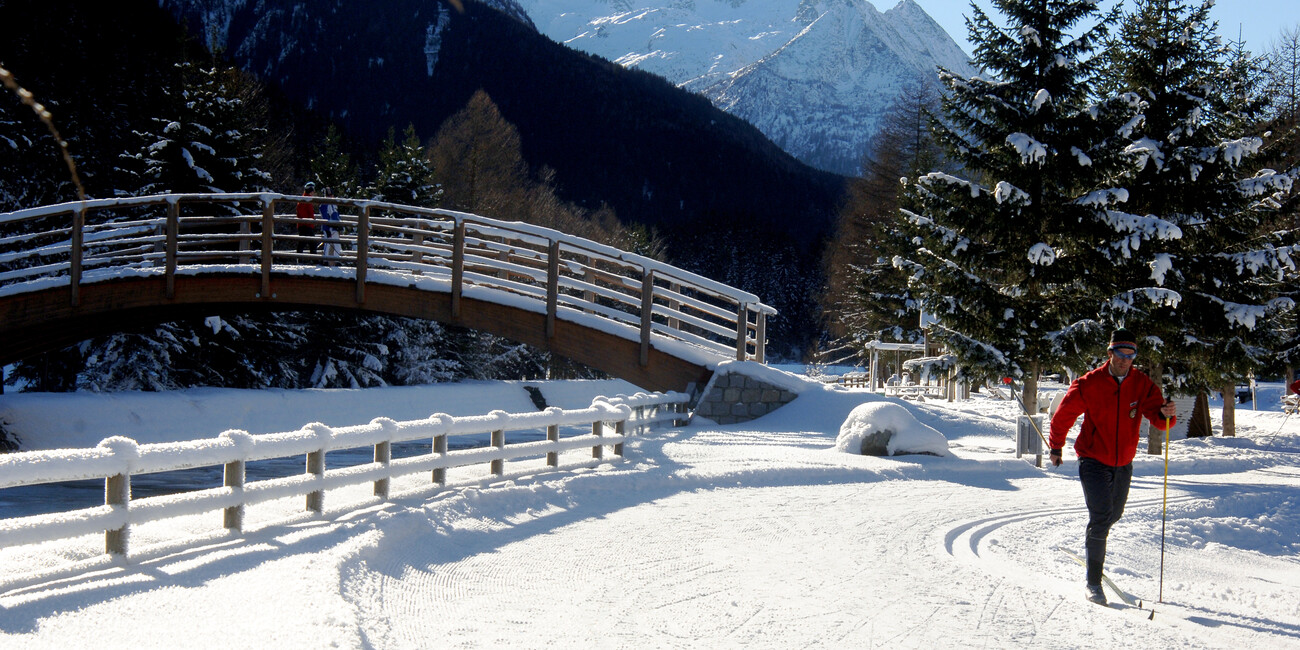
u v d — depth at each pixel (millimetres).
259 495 6789
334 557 6117
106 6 37906
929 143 46438
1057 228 18047
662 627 5543
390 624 5215
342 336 34938
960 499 11500
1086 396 7250
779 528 9086
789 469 12508
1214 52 18531
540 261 23328
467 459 9641
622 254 20609
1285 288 21906
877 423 14688
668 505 10164
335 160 49406
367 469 8094
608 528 8734
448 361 40156
